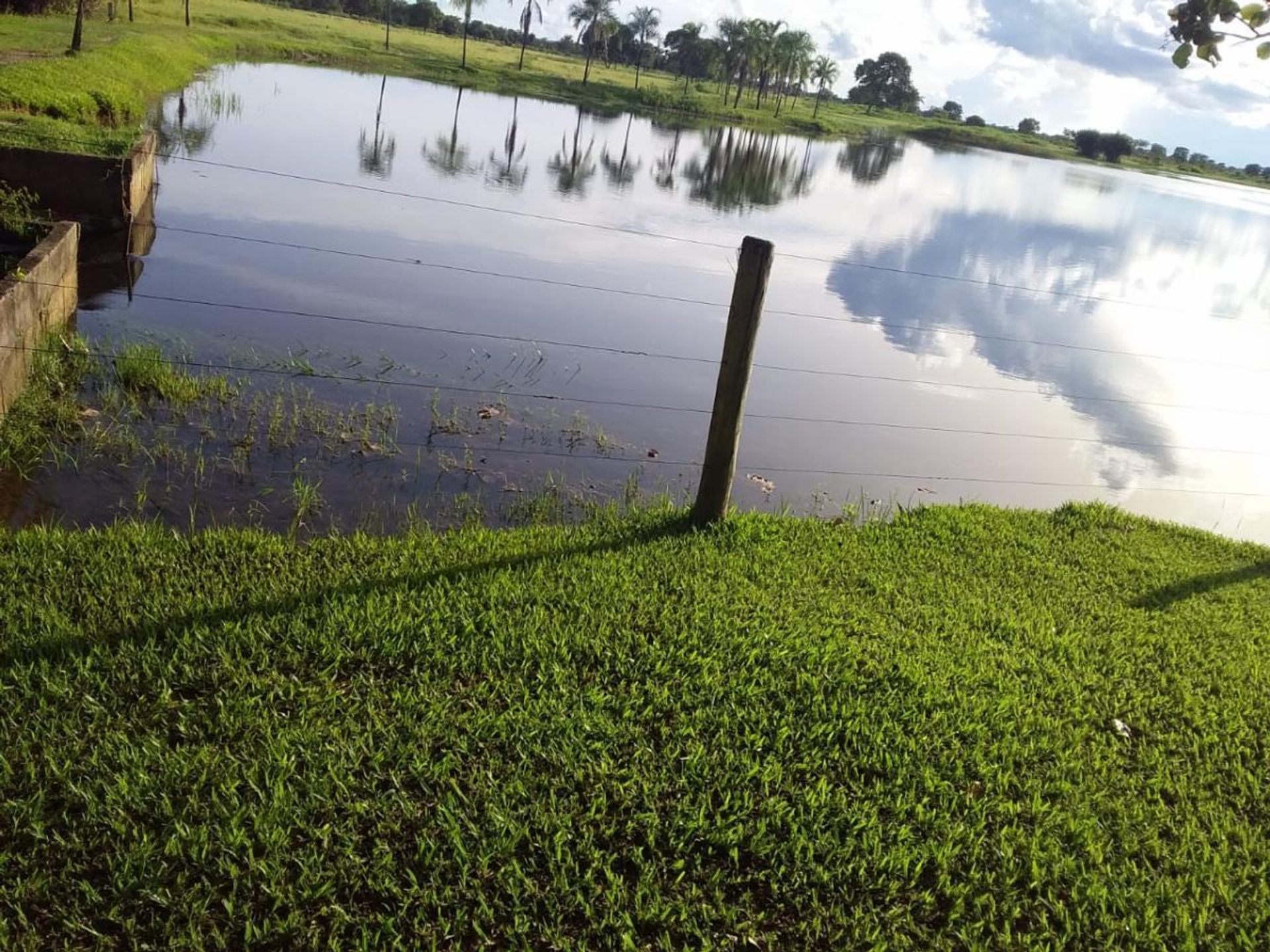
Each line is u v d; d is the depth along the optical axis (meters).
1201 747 4.68
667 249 22.39
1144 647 5.73
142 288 13.55
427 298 15.26
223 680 4.24
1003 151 109.19
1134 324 21.25
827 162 57.69
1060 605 6.29
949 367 16.06
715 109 80.75
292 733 3.90
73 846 3.28
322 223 19.61
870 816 3.84
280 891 3.18
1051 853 3.75
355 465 8.36
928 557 6.93
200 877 3.22
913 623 5.66
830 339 16.78
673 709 4.41
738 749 4.16
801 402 13.10
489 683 4.45
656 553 6.25
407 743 3.93
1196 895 3.63
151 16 55.31
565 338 14.19
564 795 3.76
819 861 3.60
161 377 9.32
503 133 41.88
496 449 9.28
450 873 3.33
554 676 4.53
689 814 3.71
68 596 4.88
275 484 7.73
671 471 9.41
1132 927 3.43
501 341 13.48
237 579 5.29
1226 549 8.12
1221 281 27.77
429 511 7.62
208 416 8.91
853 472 10.59
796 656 5.00
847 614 5.64
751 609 5.52
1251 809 4.24
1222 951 3.40
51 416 8.24
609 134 50.44
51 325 10.05
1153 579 7.02
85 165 15.23
